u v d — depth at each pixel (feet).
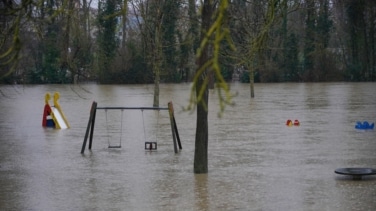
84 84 253.65
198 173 60.39
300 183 54.80
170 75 252.21
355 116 116.06
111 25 204.74
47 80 249.96
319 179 56.34
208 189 53.16
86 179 58.44
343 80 267.18
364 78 264.93
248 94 188.44
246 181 56.18
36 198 50.93
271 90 211.41
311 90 207.41
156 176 59.36
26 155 73.51
